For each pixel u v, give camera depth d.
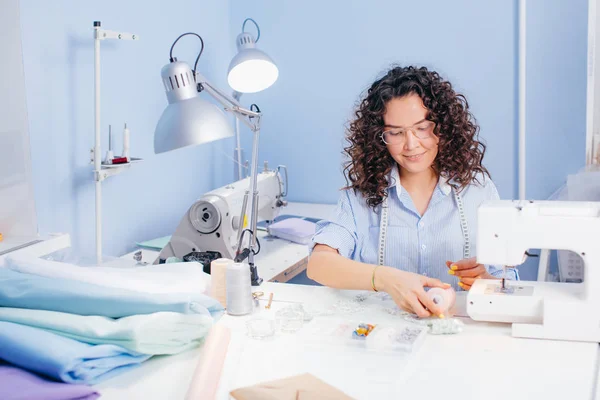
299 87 3.18
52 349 1.08
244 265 1.44
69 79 2.30
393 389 1.06
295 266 2.29
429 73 1.58
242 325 1.36
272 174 2.56
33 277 1.31
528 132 2.76
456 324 1.29
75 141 2.34
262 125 3.29
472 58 2.82
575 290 1.31
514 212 1.28
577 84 2.66
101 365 1.12
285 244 2.55
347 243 1.69
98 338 1.16
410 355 1.18
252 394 1.04
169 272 1.49
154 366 1.19
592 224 1.22
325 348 1.22
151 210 2.76
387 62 2.98
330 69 3.10
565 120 2.70
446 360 1.17
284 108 3.23
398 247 1.70
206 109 1.65
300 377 1.09
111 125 2.50
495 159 2.84
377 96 1.57
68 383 1.07
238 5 3.24
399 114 1.54
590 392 1.03
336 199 3.19
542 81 2.71
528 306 1.27
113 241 2.56
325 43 3.09
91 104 2.40
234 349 1.23
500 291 1.33
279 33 3.18
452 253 1.69
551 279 2.69
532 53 2.71
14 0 1.98
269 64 2.34
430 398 1.03
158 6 2.72
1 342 1.12
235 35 3.26
